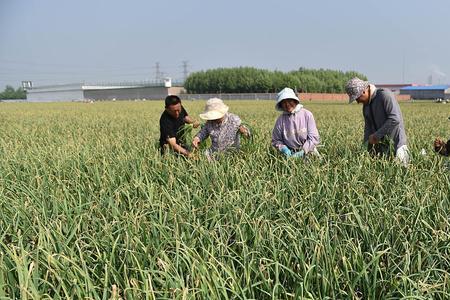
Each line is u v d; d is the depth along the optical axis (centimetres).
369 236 380
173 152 769
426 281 329
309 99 10206
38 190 533
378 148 704
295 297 301
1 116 2908
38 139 1236
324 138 966
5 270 324
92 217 442
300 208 445
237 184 558
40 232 363
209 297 296
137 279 335
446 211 440
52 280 328
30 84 16988
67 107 4972
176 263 334
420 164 680
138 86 13112
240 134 747
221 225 405
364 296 328
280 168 660
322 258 335
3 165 727
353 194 488
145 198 528
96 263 360
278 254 360
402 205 469
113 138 1193
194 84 11719
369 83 690
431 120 1778
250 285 326
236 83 11175
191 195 529
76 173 639
